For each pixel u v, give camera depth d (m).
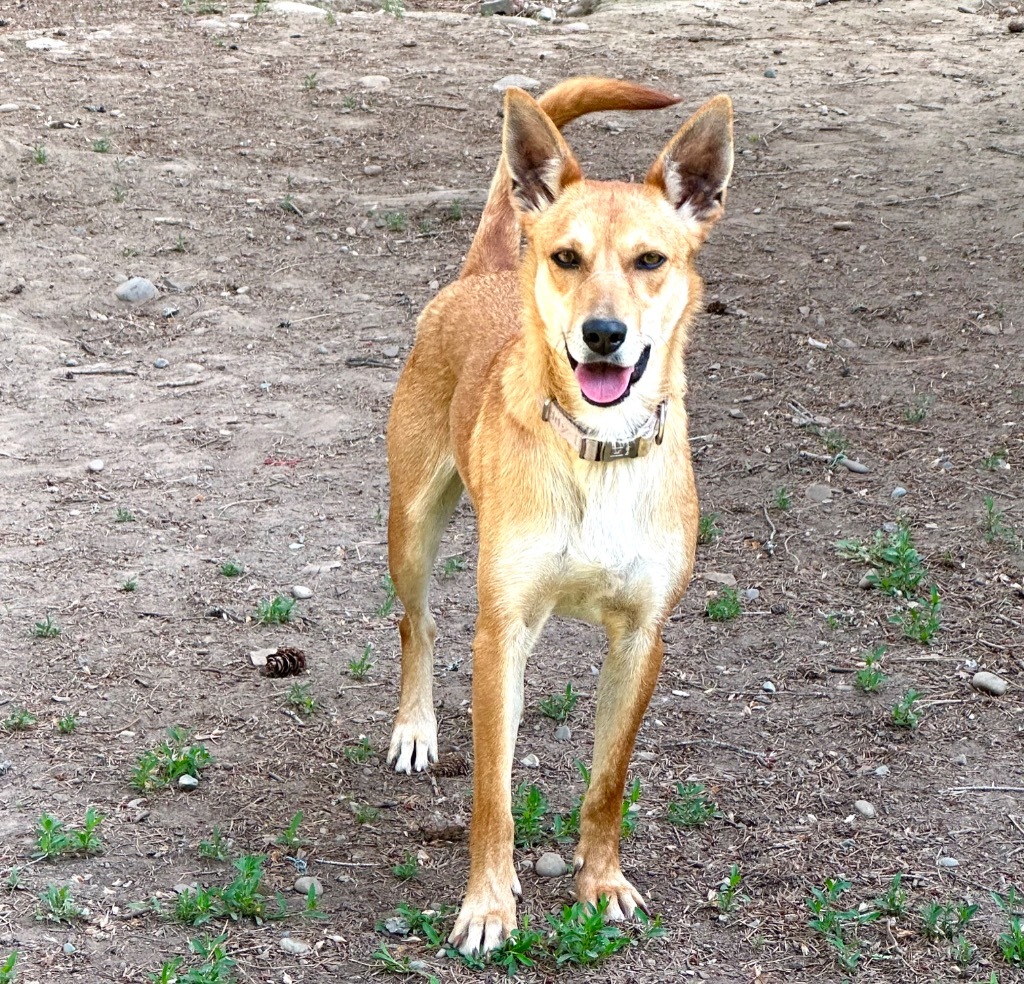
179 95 7.31
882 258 5.45
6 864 3.23
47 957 3.11
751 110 7.21
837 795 3.39
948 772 3.43
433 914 3.20
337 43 8.45
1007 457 4.14
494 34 8.73
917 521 3.97
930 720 3.53
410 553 3.47
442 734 3.53
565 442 3.17
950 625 3.72
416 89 7.50
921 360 4.64
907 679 3.61
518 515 3.19
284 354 4.78
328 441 4.26
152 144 6.55
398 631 3.73
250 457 4.20
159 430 4.28
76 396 4.43
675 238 3.23
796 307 5.08
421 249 5.64
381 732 3.52
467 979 3.12
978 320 4.90
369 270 5.46
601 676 3.26
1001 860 3.29
